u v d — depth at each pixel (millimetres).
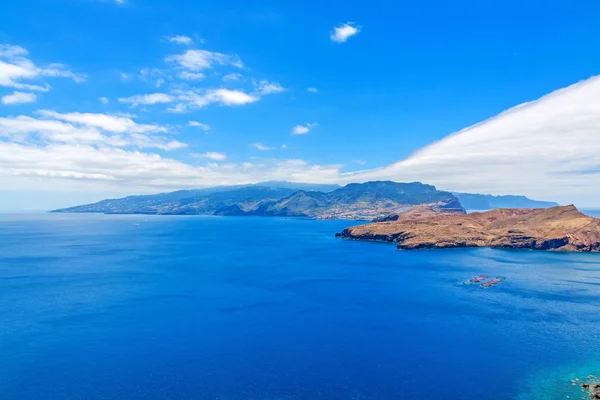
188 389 70938
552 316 111375
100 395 68875
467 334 98062
